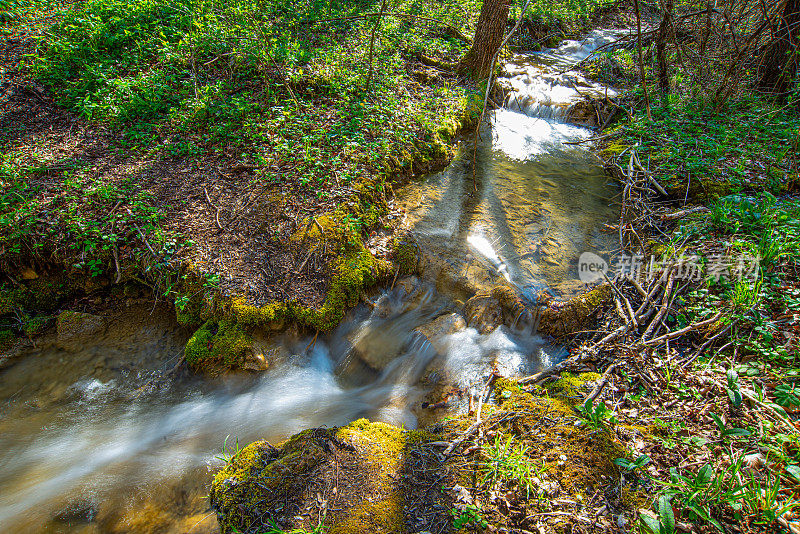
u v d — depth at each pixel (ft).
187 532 9.83
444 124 26.12
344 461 10.30
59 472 11.66
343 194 18.76
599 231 20.26
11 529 10.27
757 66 28.37
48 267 16.25
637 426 10.91
